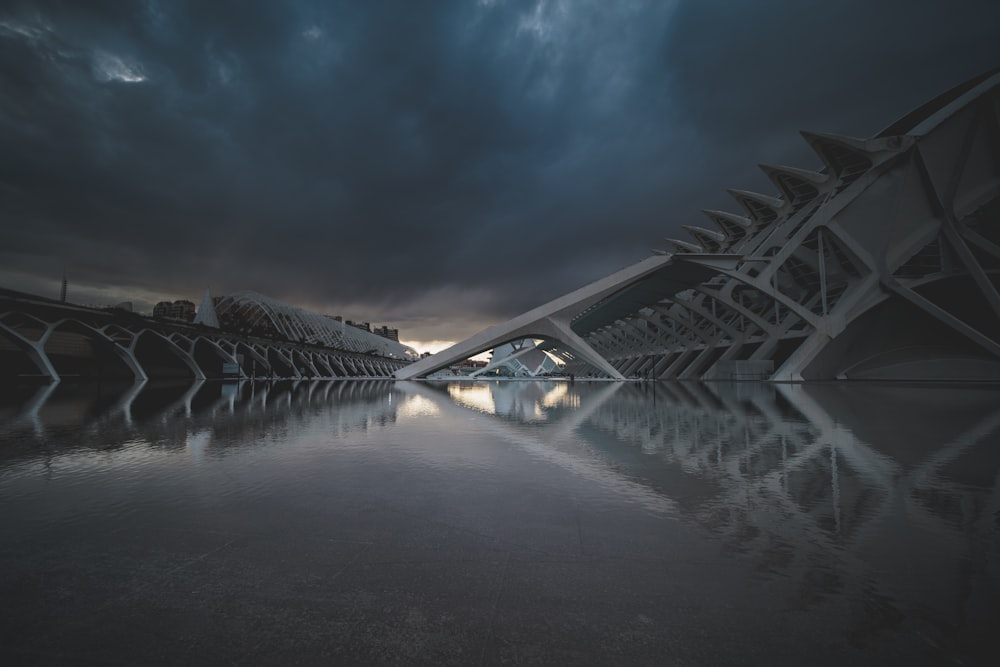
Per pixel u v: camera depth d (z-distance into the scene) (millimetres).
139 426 8633
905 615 1985
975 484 4270
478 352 45875
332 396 20203
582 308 43062
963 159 32219
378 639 1819
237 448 6328
